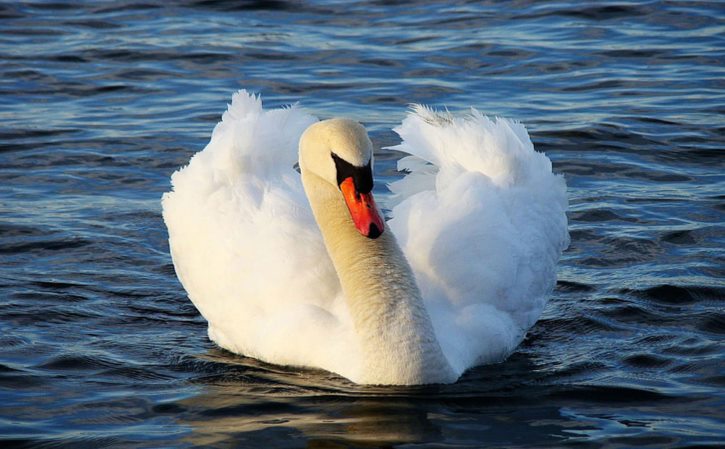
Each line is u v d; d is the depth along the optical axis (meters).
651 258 16.33
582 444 10.95
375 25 28.06
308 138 12.26
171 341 14.25
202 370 13.27
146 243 17.27
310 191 12.61
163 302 15.49
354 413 11.80
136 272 16.33
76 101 23.56
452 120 15.48
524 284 14.11
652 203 18.33
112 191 19.25
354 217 11.67
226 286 13.98
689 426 11.30
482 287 13.78
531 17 28.25
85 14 29.05
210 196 14.63
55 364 13.27
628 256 16.45
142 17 28.78
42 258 16.61
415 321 12.41
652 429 11.27
